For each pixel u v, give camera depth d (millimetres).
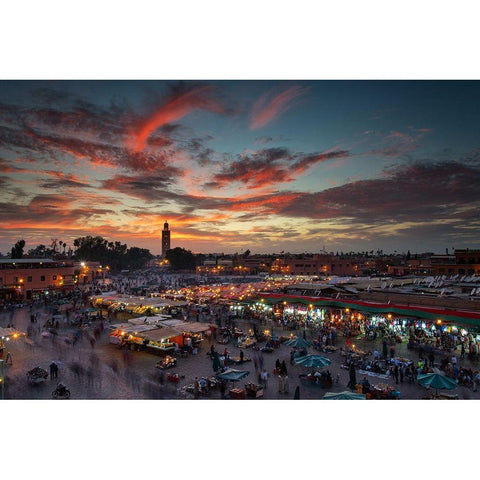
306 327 36938
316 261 142000
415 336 31016
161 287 75000
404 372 22422
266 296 42219
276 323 39156
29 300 61188
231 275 159500
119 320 41938
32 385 20891
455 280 40500
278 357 27172
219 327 36406
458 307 27672
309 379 21844
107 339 32875
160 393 19828
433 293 33781
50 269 69750
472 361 24500
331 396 16406
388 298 32938
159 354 27750
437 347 27578
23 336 33281
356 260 142625
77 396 19312
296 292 42094
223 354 27562
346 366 24094
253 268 169875
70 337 33219
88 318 40969
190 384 21297
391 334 31625
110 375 22781
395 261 135375
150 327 30328
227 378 19266
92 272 111562
